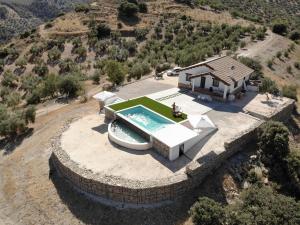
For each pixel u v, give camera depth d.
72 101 42.78
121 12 100.31
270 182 24.95
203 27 89.31
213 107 35.09
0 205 23.97
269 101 36.84
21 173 27.16
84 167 24.34
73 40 87.88
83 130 30.44
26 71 77.31
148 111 32.53
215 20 100.94
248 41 77.50
